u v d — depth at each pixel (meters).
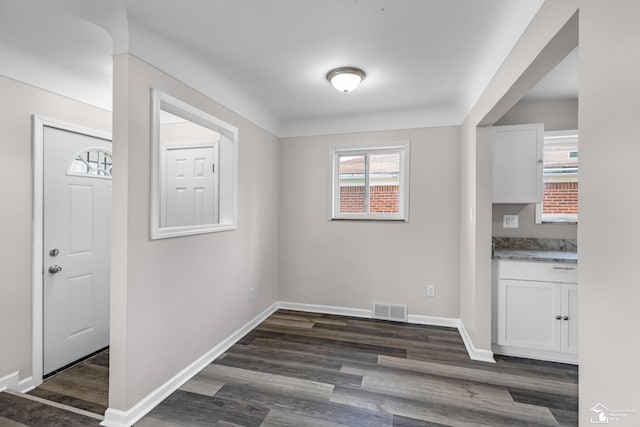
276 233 3.60
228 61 2.14
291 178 3.62
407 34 1.81
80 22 1.64
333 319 3.33
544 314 2.38
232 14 1.61
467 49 1.97
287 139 3.63
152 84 1.80
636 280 0.76
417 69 2.27
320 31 1.78
